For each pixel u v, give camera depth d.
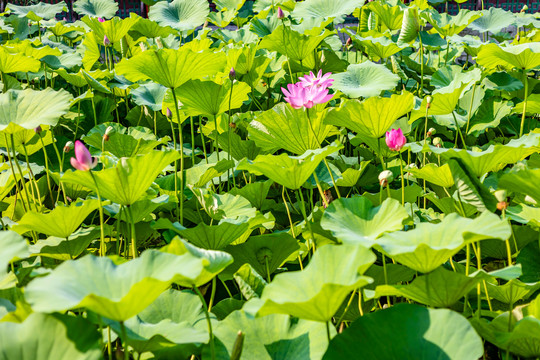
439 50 5.25
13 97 2.87
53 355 1.38
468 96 4.20
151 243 3.15
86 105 4.64
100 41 5.50
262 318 1.83
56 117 2.65
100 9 6.86
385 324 1.56
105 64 5.91
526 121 4.16
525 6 6.94
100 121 4.59
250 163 2.48
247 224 2.24
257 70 4.38
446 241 1.68
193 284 1.66
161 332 1.73
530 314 1.78
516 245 2.51
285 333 1.77
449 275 1.64
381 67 3.61
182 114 3.51
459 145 4.18
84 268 1.49
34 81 5.32
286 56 4.26
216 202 2.71
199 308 1.96
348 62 5.09
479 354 1.41
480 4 9.36
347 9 5.00
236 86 3.12
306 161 2.15
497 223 1.66
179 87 3.02
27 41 4.32
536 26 6.03
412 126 3.94
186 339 1.65
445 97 3.24
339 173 3.23
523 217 2.28
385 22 5.11
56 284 1.38
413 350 1.50
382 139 3.22
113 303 1.29
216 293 2.75
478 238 1.60
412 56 5.46
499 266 2.69
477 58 3.57
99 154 3.54
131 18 5.29
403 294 1.78
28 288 1.35
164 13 5.64
